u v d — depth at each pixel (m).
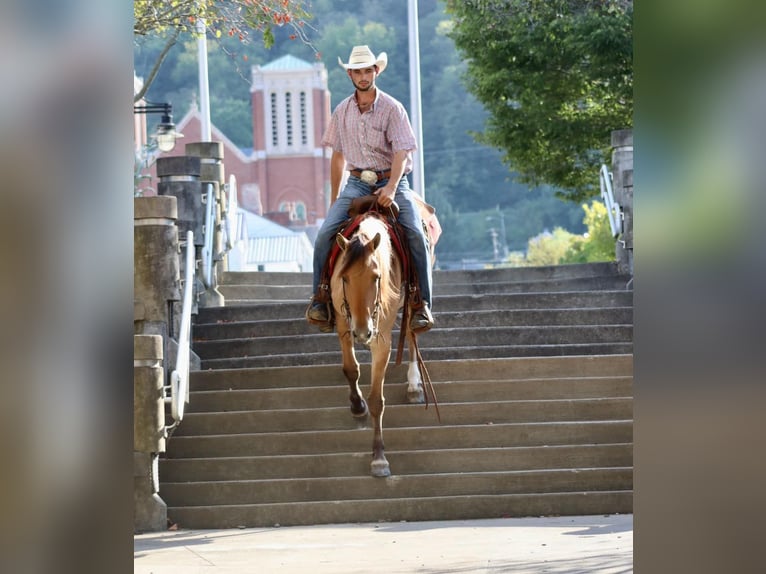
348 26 177.75
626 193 20.39
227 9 19.48
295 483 13.41
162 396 13.02
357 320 11.63
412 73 44.22
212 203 20.02
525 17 38.97
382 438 13.66
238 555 10.52
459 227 174.62
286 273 21.61
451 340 17.22
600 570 8.64
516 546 10.49
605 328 17.34
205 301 19.48
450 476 13.45
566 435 14.25
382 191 12.95
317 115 171.75
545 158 40.84
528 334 17.31
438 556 10.01
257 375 15.80
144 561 10.25
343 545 11.02
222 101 176.25
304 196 171.88
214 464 13.84
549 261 93.56
